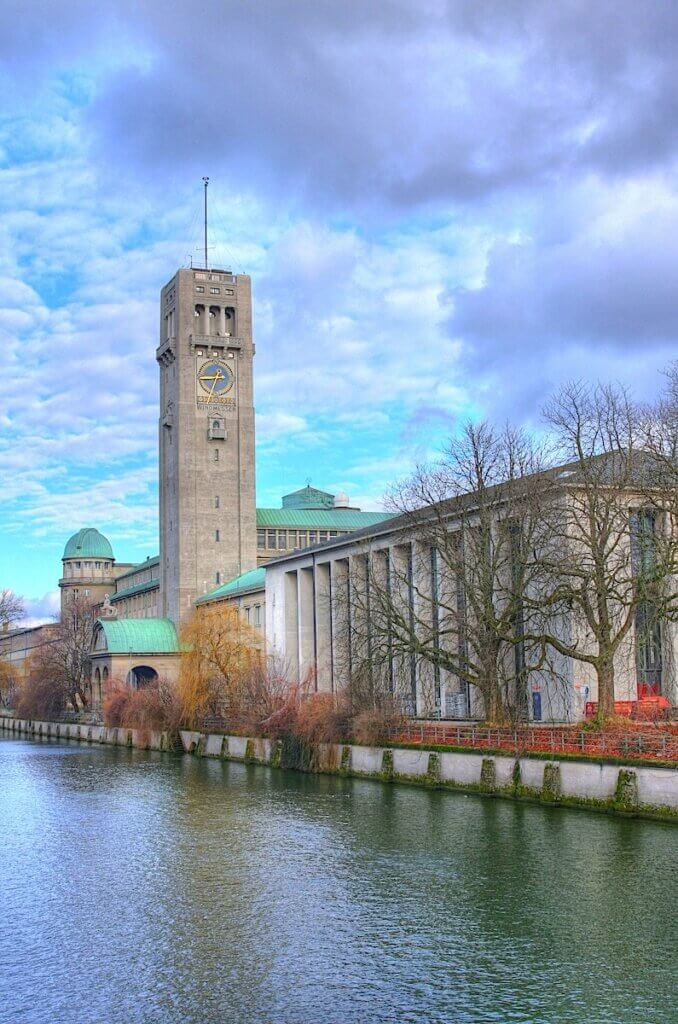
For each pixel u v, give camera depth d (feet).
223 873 147.95
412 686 299.17
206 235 528.22
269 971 106.73
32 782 265.34
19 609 533.96
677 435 205.77
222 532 509.35
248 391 521.24
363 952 111.04
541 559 213.87
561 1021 92.73
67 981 105.91
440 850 153.69
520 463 225.97
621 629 203.41
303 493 603.67
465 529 239.50
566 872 136.67
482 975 103.30
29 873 152.76
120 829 187.42
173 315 522.88
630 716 211.20
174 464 515.09
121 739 398.01
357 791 217.97
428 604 277.03
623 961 105.40
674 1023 91.91
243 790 230.68
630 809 165.99
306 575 387.14
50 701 514.68
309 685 303.89
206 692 344.28
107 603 565.53
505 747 196.85
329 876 143.02
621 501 222.07
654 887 128.36
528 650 227.40
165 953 113.39
